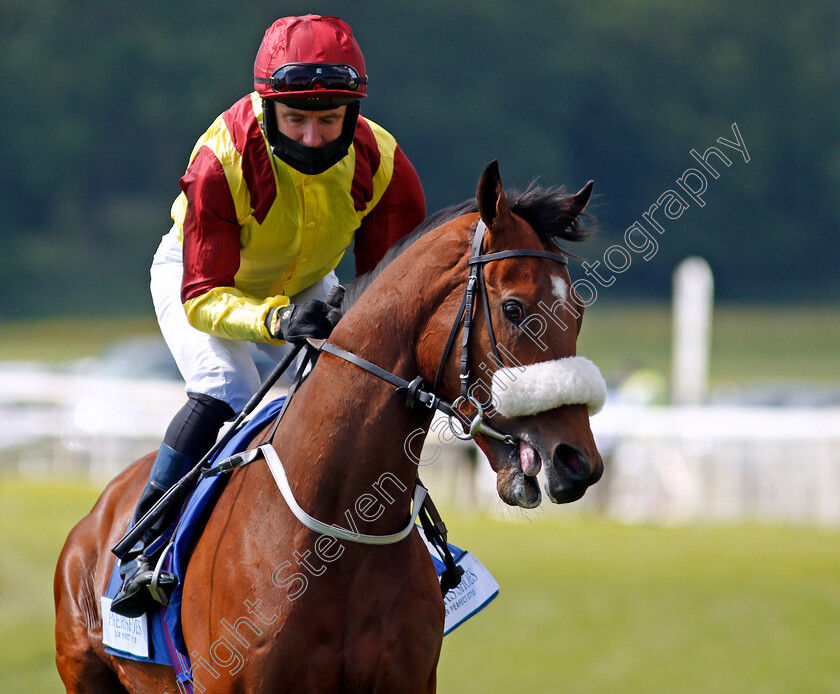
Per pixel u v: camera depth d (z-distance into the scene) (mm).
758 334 56781
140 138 61031
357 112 4422
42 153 59719
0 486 16625
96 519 4969
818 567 11367
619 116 63594
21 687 7758
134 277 59156
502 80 63125
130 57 60469
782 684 7855
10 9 61938
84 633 4820
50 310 55125
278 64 4266
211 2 62344
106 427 18500
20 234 60625
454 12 62781
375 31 62406
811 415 16281
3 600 9914
